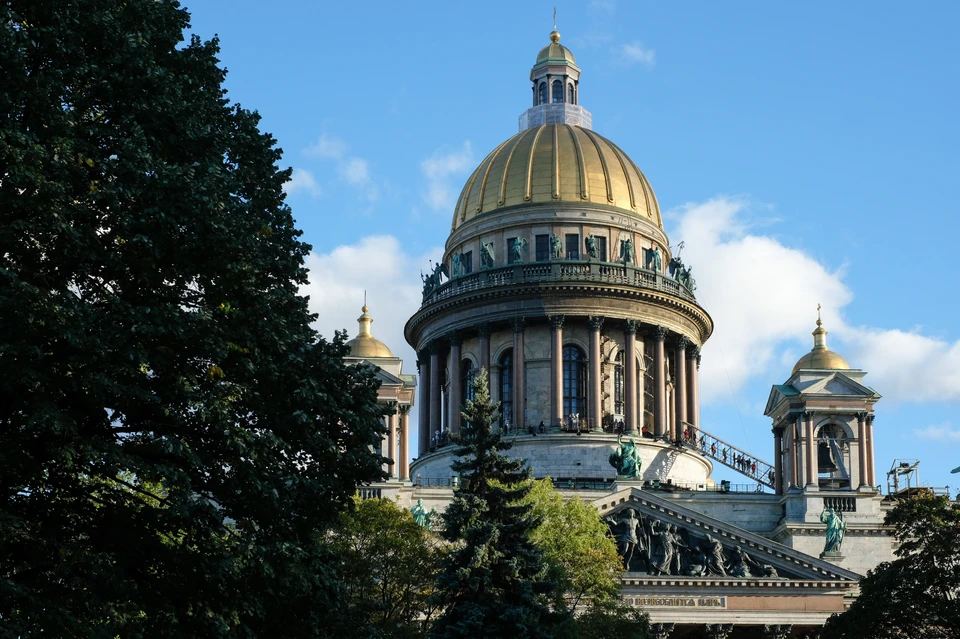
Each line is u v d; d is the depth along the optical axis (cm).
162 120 6894
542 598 10544
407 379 16375
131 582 6216
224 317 6862
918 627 12038
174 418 6600
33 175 6125
